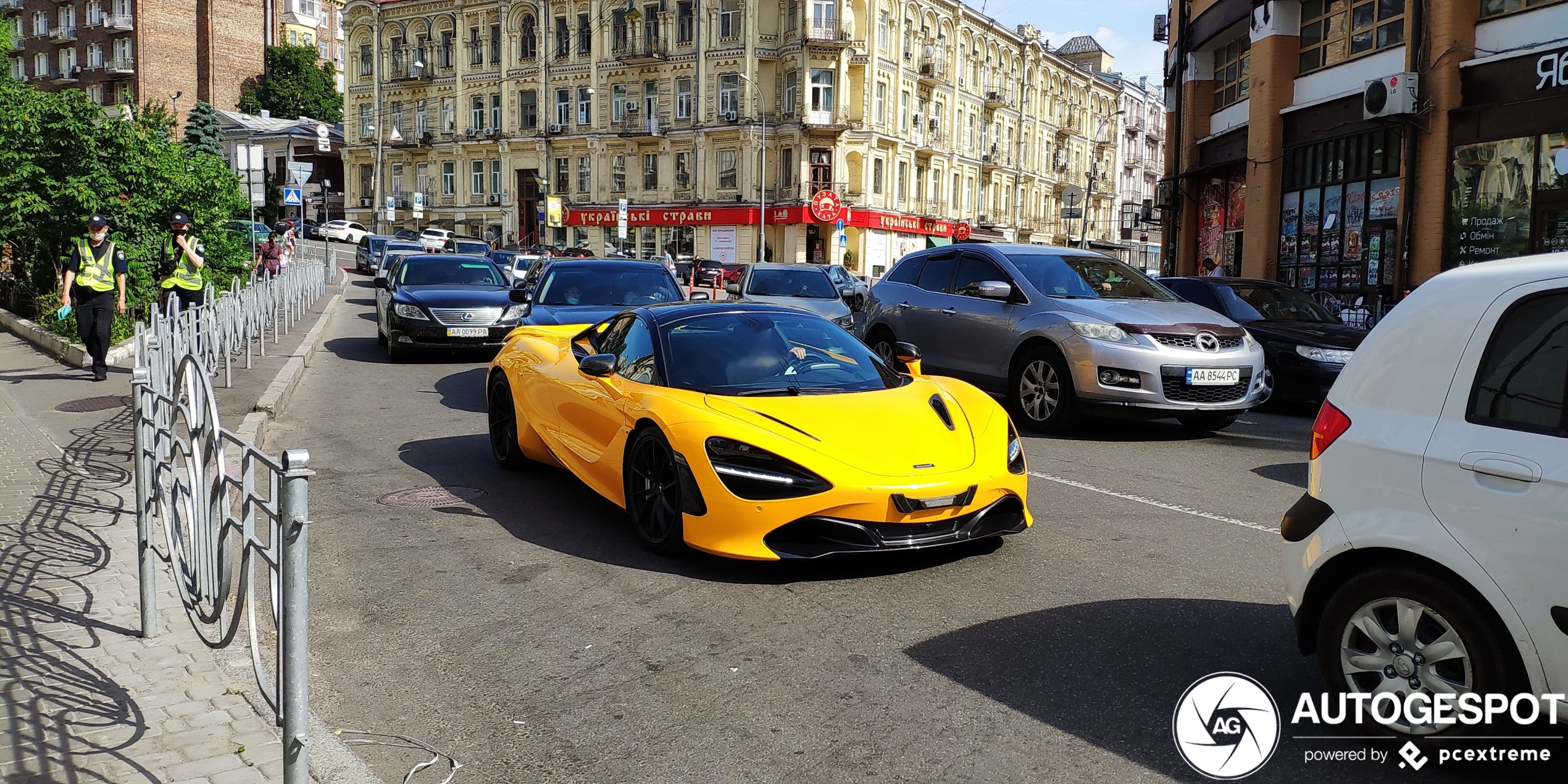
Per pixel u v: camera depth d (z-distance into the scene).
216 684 3.92
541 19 55.09
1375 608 3.34
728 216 49.62
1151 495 7.11
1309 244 20.59
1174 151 27.80
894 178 51.16
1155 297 10.12
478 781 3.32
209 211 18.31
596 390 6.34
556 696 3.93
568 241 55.56
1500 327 3.17
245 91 81.19
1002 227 62.00
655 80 52.09
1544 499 2.91
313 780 3.20
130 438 8.59
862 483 4.95
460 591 5.11
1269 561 5.56
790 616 4.71
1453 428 3.17
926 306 11.04
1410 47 16.84
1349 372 3.53
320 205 32.62
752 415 5.37
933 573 5.30
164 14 77.31
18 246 17.53
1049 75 67.06
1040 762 3.37
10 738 3.44
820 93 47.88
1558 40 14.84
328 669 4.22
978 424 5.65
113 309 11.72
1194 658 4.21
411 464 8.09
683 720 3.71
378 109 62.50
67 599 4.82
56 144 15.73
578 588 5.13
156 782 3.16
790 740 3.55
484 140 57.84
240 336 13.38
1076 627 4.55
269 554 3.03
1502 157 15.69
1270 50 21.22
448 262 16.56
